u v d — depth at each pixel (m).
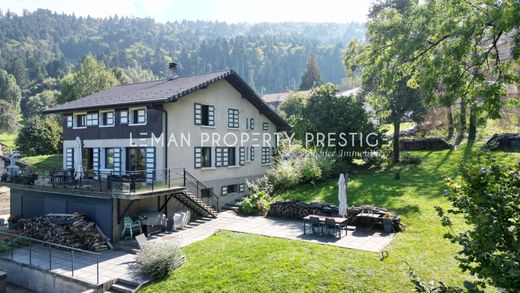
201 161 22.75
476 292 4.82
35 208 20.22
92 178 20.92
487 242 4.75
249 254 13.57
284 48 181.88
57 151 47.50
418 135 35.94
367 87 27.69
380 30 14.69
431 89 11.48
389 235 15.34
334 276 11.30
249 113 27.34
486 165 5.31
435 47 11.91
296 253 13.32
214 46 177.50
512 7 8.29
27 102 95.38
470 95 10.90
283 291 10.84
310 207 19.20
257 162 28.20
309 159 25.83
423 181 22.30
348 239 15.03
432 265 11.70
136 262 13.61
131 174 18.28
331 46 176.50
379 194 20.52
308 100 30.59
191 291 11.46
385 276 11.11
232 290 11.18
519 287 4.45
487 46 11.32
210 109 23.48
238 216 21.00
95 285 12.27
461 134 32.62
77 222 16.81
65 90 51.56
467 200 5.21
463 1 10.58
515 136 26.92
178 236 15.95
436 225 15.51
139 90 23.70
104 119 22.77
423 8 12.55
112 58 153.88
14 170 22.20
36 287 14.22
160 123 19.94
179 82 23.88
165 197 19.72
